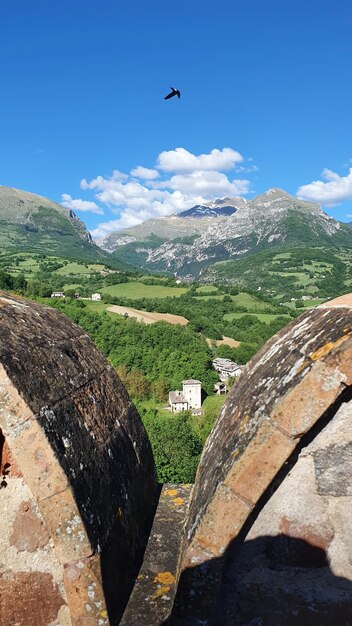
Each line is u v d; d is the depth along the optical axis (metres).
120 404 4.18
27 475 2.60
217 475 2.83
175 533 3.68
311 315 3.60
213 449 3.43
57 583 2.81
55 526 2.63
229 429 3.18
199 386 73.88
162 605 2.90
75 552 2.64
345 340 2.54
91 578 2.65
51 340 3.55
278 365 3.10
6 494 2.79
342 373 2.53
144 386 75.50
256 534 2.93
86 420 3.23
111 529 2.99
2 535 2.82
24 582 2.83
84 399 3.38
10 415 2.56
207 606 2.68
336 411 2.80
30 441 2.57
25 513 2.79
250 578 2.92
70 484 2.62
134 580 3.12
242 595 2.91
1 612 2.85
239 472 2.65
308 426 2.58
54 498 2.61
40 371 2.98
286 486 2.91
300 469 2.89
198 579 2.70
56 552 2.69
